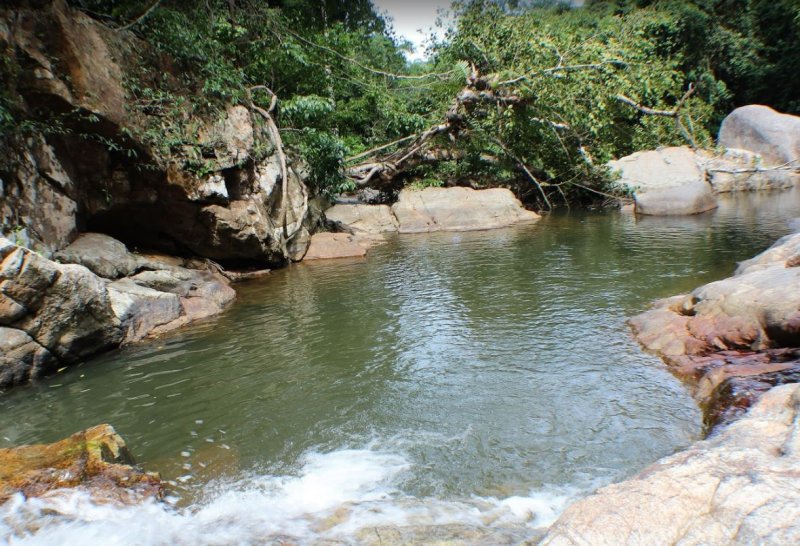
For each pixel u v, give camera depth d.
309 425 4.81
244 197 10.72
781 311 5.11
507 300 8.22
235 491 3.88
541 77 15.15
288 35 14.44
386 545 3.10
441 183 18.73
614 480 3.82
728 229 12.68
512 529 3.25
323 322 7.67
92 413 5.12
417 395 5.29
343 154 15.07
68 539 3.29
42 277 5.77
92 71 8.02
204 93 10.26
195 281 8.79
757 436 3.04
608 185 17.77
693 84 23.64
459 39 16.89
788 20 26.33
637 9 27.69
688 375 5.16
